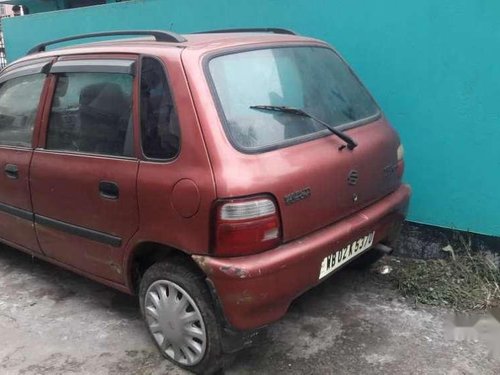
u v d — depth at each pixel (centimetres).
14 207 379
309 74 324
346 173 298
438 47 387
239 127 269
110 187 301
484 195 388
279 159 269
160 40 309
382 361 302
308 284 281
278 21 471
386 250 346
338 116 321
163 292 298
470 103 382
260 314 267
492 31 363
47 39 710
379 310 352
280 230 265
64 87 337
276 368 301
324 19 441
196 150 262
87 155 316
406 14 396
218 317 274
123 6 603
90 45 344
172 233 274
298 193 270
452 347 311
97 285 408
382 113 362
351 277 394
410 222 424
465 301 354
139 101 291
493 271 375
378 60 417
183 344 295
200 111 264
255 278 255
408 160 417
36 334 346
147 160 284
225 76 280
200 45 289
